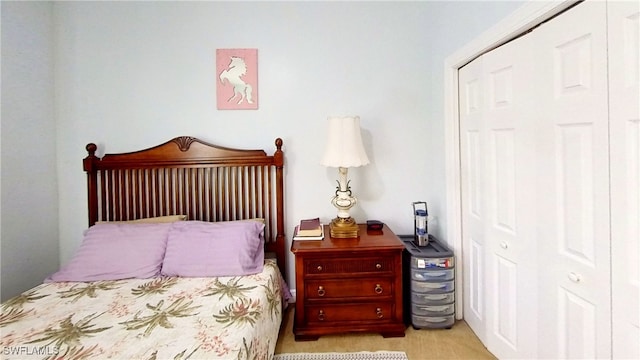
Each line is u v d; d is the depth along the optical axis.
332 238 2.04
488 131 1.73
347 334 1.97
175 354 1.15
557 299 1.29
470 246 1.99
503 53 1.57
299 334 1.89
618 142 1.01
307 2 2.33
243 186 2.32
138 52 2.31
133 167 2.25
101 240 1.93
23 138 2.07
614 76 1.02
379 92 2.36
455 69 2.05
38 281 2.18
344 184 2.13
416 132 2.38
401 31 2.35
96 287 1.72
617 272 1.03
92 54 2.30
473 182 1.92
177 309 1.47
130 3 2.29
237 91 2.33
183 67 2.32
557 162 1.27
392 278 1.92
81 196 2.34
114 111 2.32
